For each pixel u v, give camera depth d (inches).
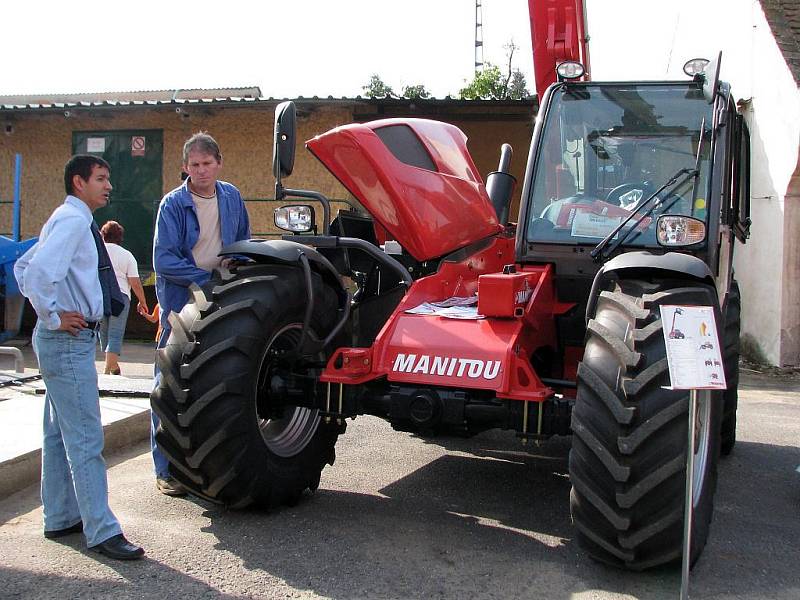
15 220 405.1
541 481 184.7
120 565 126.9
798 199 411.8
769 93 432.8
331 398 150.5
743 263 465.4
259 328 143.6
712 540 149.6
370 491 172.6
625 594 121.5
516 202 498.3
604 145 174.2
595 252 159.8
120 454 201.0
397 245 178.5
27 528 143.9
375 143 166.6
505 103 456.1
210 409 138.7
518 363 140.4
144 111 495.2
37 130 526.6
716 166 163.5
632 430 118.3
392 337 149.1
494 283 146.2
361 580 123.6
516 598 118.8
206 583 121.0
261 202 503.5
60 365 128.6
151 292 493.4
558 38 228.4
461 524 151.9
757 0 448.8
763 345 436.1
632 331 124.1
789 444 238.8
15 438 182.5
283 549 135.6
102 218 522.6
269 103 465.1
